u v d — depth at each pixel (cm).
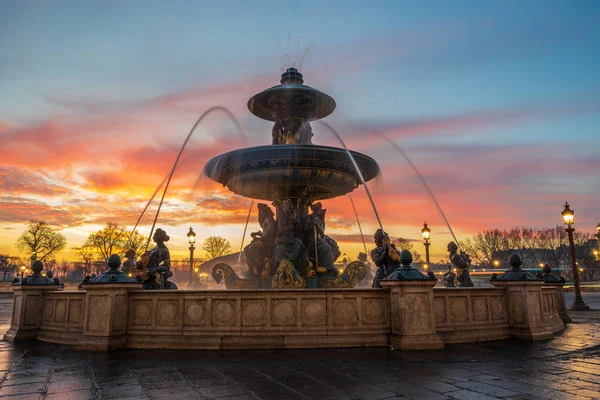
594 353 737
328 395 482
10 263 9606
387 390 501
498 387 512
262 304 796
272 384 530
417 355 713
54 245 8006
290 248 1234
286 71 1370
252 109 1420
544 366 630
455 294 874
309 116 1388
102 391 504
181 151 1385
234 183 1258
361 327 803
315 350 755
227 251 4900
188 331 794
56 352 769
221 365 639
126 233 7188
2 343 897
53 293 948
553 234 10106
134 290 835
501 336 907
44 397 482
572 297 3391
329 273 1254
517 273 941
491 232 10331
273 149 1103
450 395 480
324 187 1234
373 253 1078
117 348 782
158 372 597
